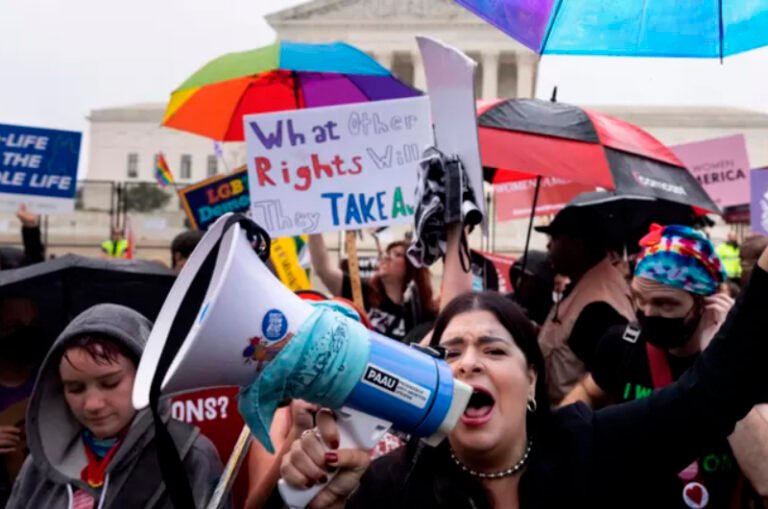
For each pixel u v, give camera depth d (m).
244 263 1.98
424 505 2.40
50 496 2.79
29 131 7.33
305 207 4.36
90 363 2.65
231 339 1.97
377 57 50.59
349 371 2.02
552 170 5.00
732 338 2.28
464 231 3.10
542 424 2.47
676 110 43.88
